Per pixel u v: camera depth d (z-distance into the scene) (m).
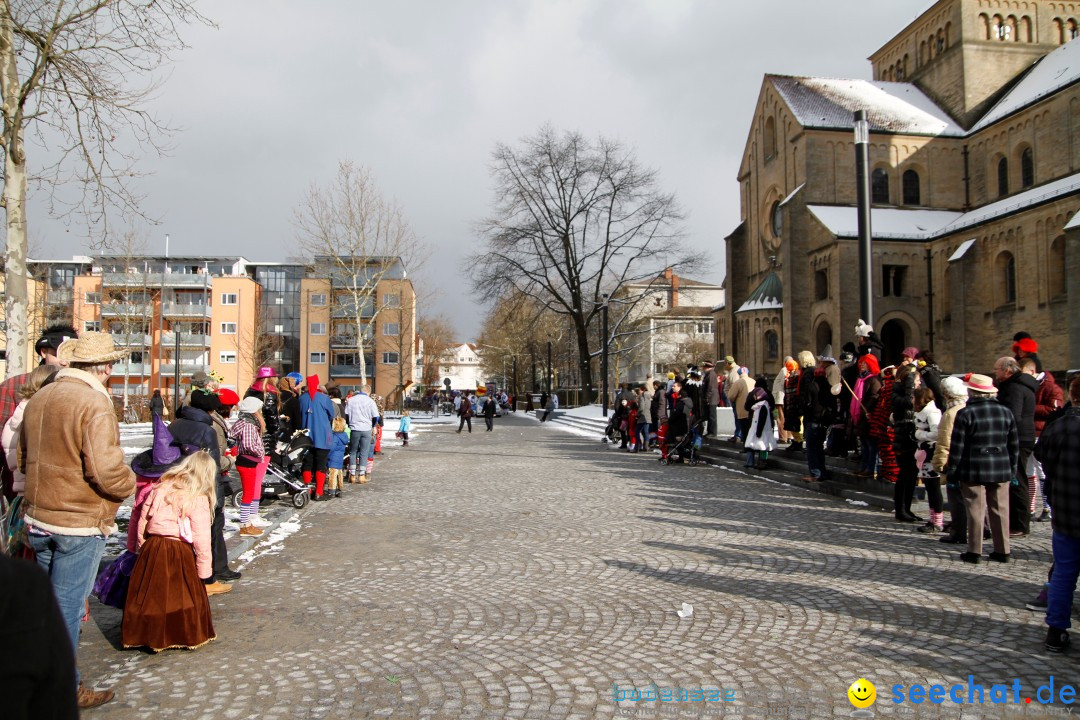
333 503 11.45
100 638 5.20
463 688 4.23
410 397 61.84
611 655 4.75
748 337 43.16
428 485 13.52
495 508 10.87
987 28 42.50
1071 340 27.89
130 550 5.14
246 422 8.81
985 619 5.41
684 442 16.92
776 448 15.99
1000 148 38.47
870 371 11.67
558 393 66.94
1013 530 8.38
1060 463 4.70
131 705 4.03
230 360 69.00
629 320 63.06
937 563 7.17
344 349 70.62
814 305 39.00
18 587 1.64
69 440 3.88
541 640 5.06
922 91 46.12
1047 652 4.73
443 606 5.91
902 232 37.91
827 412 12.49
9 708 1.55
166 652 4.87
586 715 3.86
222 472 6.75
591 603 5.95
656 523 9.46
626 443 21.84
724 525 9.27
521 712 3.90
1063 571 4.70
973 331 34.41
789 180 42.25
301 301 72.31
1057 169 34.44
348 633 5.25
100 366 4.23
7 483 4.49
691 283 95.75
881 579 6.56
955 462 7.09
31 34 7.45
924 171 41.03
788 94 43.34
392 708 3.97
